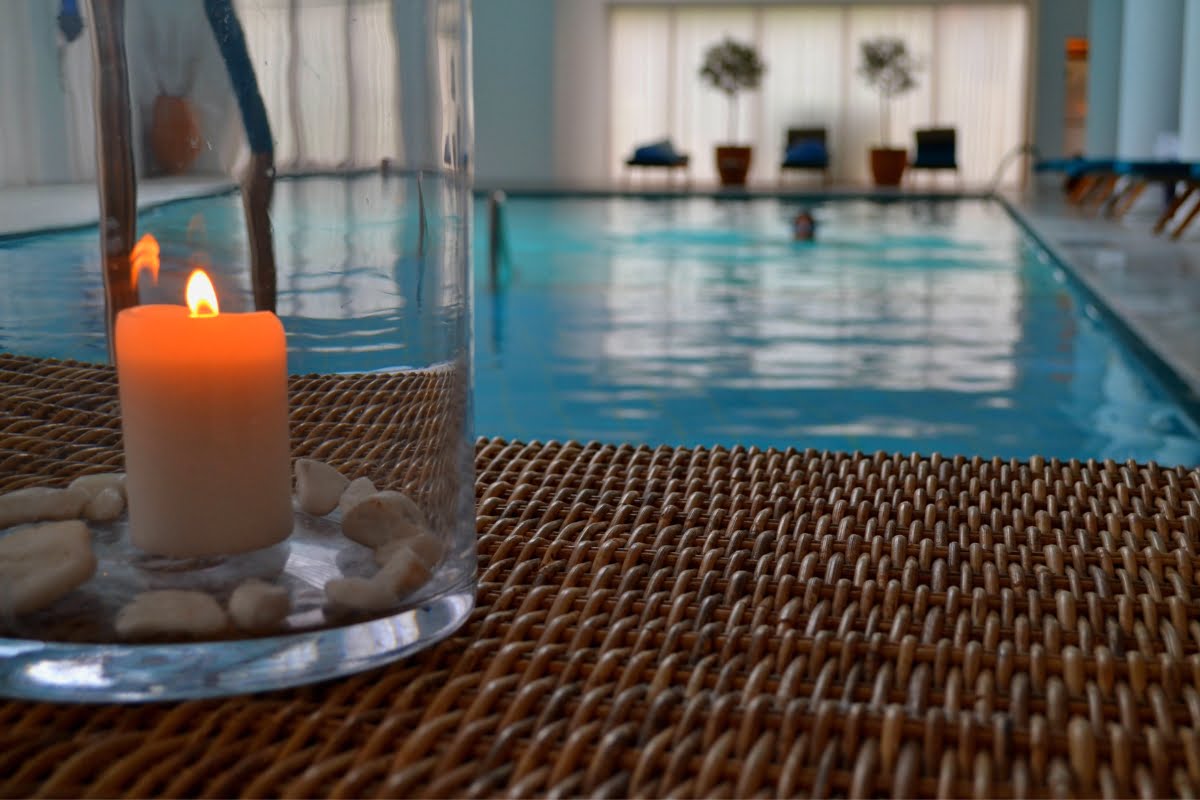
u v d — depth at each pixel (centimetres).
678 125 1694
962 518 62
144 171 39
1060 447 319
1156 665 43
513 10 1631
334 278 42
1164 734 39
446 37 45
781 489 67
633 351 458
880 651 45
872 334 493
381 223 43
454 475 46
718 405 370
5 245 39
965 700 42
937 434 334
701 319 533
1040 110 1630
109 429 40
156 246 39
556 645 45
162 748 38
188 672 40
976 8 1625
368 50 43
